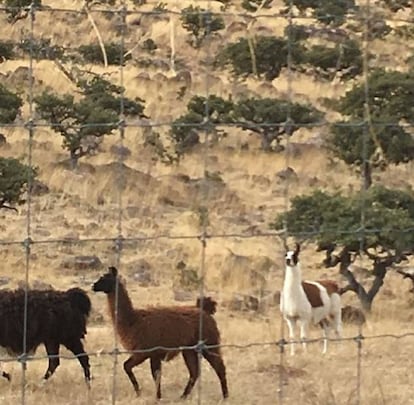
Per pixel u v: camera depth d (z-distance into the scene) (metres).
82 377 14.08
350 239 19.77
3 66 35.09
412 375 13.44
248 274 22.53
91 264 22.88
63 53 34.88
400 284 22.52
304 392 12.61
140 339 13.17
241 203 28.56
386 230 11.53
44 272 22.38
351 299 22.08
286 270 17.44
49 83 34.03
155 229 26.44
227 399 12.88
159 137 33.00
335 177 29.92
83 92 31.78
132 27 40.38
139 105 32.19
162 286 22.00
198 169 31.78
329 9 17.25
